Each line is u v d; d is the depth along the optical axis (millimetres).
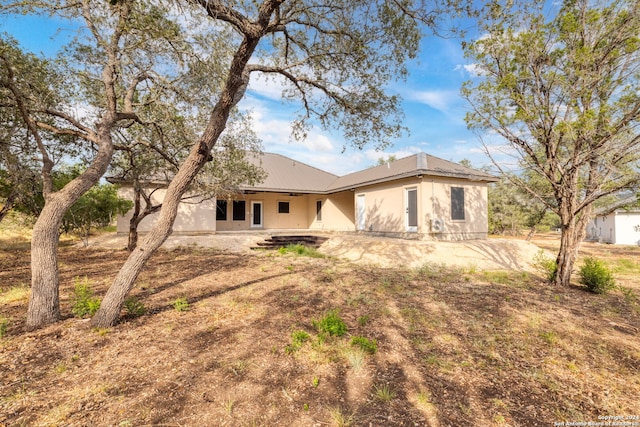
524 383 2959
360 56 6125
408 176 12438
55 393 2547
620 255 13125
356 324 4391
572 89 6512
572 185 6980
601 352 3656
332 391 2711
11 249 11938
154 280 6805
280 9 5621
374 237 13961
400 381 2918
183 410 2371
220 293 5789
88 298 4633
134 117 5547
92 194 12273
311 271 8125
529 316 4891
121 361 3121
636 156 6234
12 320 4176
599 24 6406
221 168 9523
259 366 3086
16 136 6535
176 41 5066
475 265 9445
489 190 23141
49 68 5980
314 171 22406
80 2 4914
